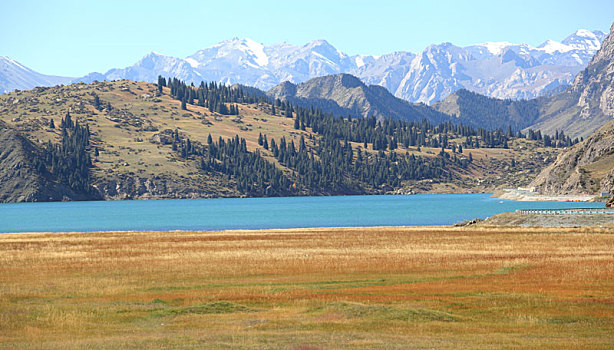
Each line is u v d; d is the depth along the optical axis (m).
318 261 64.94
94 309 40.75
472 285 49.12
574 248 75.06
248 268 60.09
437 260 65.06
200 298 44.41
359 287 48.97
